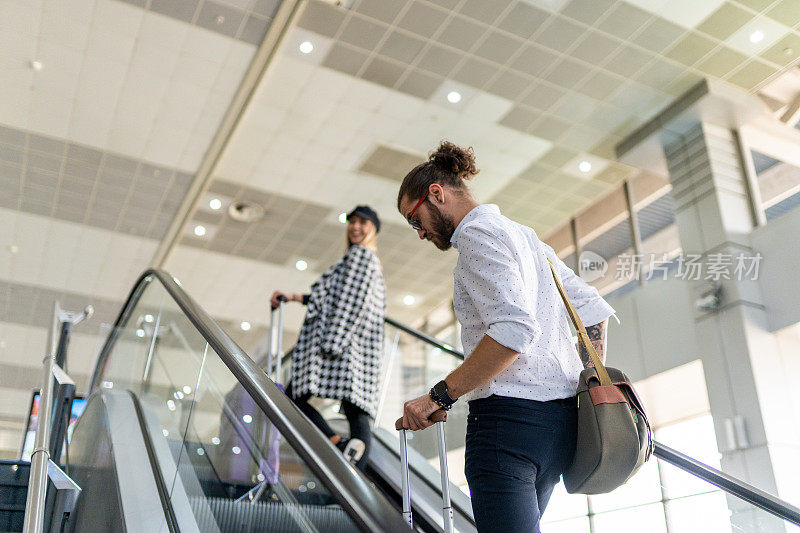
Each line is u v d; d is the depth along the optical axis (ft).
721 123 28.22
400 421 4.82
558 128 28.40
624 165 31.01
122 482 7.93
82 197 32.37
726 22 23.09
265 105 26.94
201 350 8.30
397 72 25.11
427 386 17.94
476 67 24.82
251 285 40.86
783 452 23.76
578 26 22.98
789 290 25.43
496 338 4.30
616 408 4.46
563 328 5.00
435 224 5.17
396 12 22.31
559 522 9.04
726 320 26.25
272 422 4.51
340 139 28.94
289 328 44.01
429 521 9.86
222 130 27.76
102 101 26.48
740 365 25.35
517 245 4.71
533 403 4.57
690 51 24.50
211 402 7.06
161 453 8.26
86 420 11.89
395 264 38.34
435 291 41.60
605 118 27.96
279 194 32.48
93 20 22.85
